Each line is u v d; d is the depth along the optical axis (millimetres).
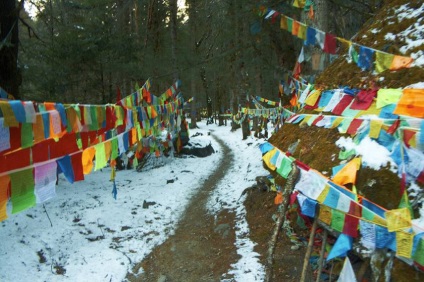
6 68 7441
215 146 19328
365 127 3480
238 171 12094
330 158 3830
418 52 3773
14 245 6188
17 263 5750
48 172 2807
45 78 10859
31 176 2627
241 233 7051
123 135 4879
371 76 4082
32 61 11531
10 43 6852
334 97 4109
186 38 21781
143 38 15766
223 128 32062
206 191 10398
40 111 2787
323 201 3197
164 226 7992
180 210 8969
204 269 5926
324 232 3619
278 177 4750
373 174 3273
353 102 3889
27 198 2566
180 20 20656
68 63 11281
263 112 16469
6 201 2414
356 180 3377
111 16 12727
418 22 4113
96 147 3676
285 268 5457
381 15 4887
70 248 6637
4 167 2426
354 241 3148
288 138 5035
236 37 12125
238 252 6266
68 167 3070
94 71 12273
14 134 2482
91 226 7566
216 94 38125
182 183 11148
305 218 4027
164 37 16750
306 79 7691
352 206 3053
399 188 3039
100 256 6395
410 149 2861
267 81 17781
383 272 2854
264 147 4691
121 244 6988
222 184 10836
